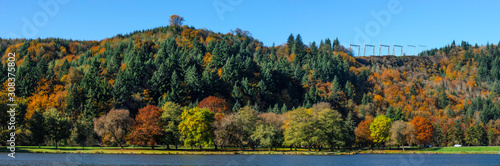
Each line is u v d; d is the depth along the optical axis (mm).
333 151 150750
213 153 132500
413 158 132875
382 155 145875
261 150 145750
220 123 137250
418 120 174875
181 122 139000
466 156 145250
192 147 148375
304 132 139375
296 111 143500
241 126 137750
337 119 147625
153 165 98125
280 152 136625
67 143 153125
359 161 118625
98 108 191500
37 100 199250
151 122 140750
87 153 129375
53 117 140000
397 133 162250
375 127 169875
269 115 172500
